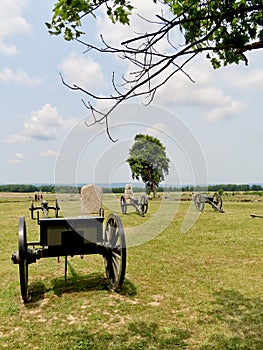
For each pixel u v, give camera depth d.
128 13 1.74
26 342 2.93
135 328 3.18
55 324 3.27
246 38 1.96
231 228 9.64
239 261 5.82
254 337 3.00
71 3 1.64
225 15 1.65
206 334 3.05
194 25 2.11
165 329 3.14
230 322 3.31
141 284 4.53
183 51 1.72
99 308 3.66
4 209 16.78
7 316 3.46
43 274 4.98
